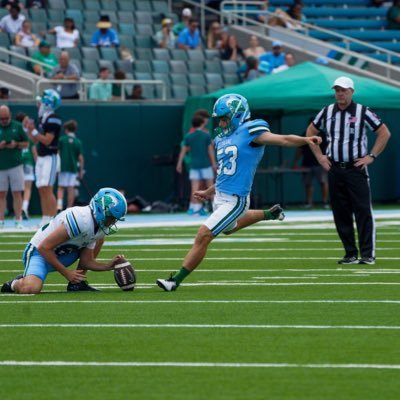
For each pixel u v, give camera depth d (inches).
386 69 3329.2
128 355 869.2
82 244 1228.5
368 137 3102.9
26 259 1245.1
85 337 948.0
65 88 2869.1
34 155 2588.6
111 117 2874.0
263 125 1237.1
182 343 916.6
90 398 734.5
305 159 2965.1
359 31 3666.3
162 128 2923.2
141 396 738.2
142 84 3043.8
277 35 3430.1
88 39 3221.0
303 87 2677.2
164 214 2802.7
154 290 1262.3
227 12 3489.2
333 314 1066.7
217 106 1243.2
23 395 743.1
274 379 783.7
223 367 823.7
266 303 1144.2
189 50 3267.7
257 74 3189.0
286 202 3058.6
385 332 963.3
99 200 1205.7
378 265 1529.3
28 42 3080.7
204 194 1299.2
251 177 1245.7
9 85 2898.6
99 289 1274.6
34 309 1109.1
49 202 2199.8
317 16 3718.0
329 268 1493.6
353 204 1539.1
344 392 745.0
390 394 738.8
